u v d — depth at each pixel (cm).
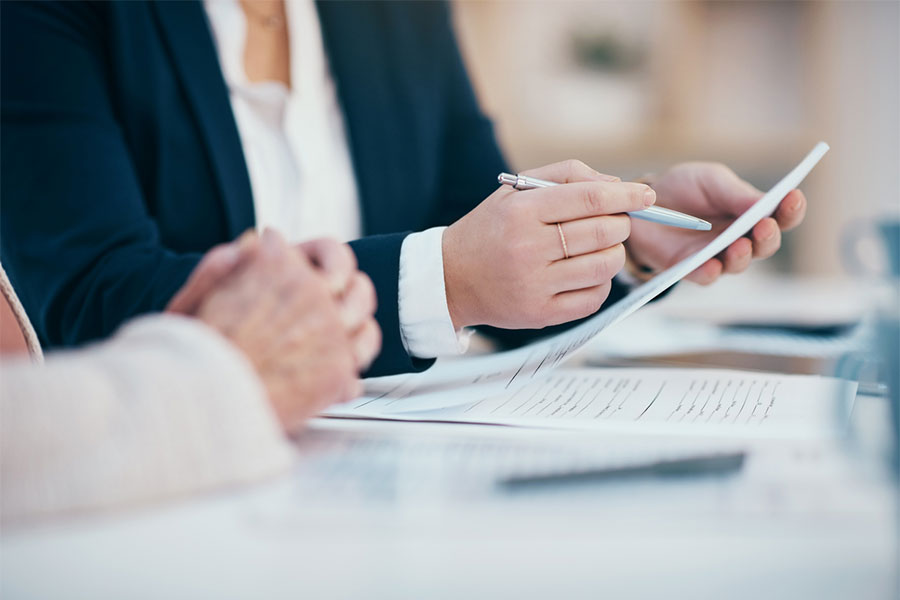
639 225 80
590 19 338
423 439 52
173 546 34
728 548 33
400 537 34
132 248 82
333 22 120
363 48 121
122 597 30
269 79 118
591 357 89
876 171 351
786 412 57
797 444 48
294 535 35
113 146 91
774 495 38
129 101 99
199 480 40
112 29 98
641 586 30
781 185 68
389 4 124
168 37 101
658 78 344
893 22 346
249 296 50
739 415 57
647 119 345
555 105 339
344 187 121
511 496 39
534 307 65
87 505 38
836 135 354
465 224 68
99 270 79
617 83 342
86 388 40
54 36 93
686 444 48
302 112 117
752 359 82
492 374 70
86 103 92
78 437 39
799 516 35
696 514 36
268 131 116
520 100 338
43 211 84
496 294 66
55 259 82
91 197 85
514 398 65
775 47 353
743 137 348
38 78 89
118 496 38
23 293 85
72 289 80
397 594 30
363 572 31
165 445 40
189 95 101
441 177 132
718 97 354
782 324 107
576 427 55
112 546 35
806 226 354
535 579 31
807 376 70
